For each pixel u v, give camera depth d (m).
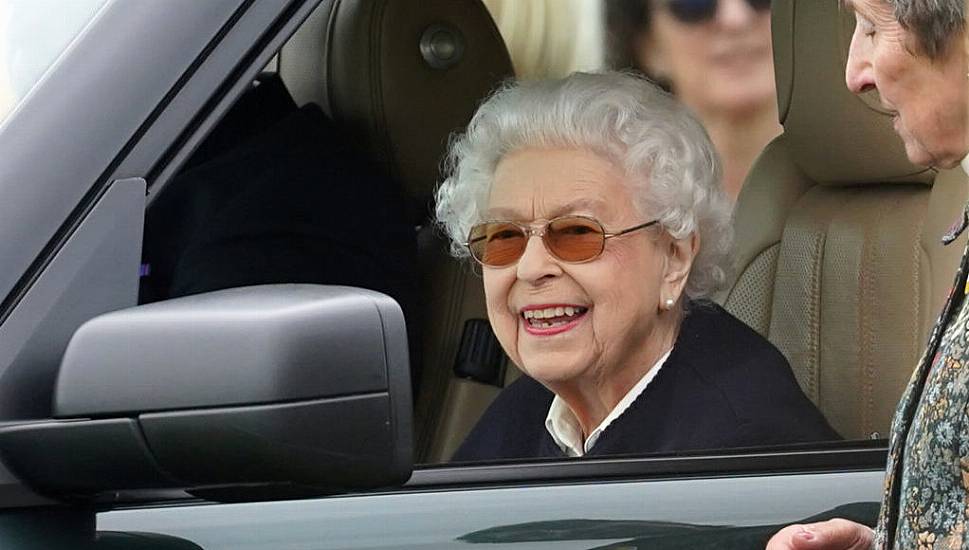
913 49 7.19
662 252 9.21
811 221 10.03
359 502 7.49
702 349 9.14
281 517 7.35
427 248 9.80
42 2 7.10
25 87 6.95
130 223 6.79
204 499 7.14
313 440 6.10
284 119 9.39
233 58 6.95
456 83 9.68
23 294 6.67
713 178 9.41
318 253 9.29
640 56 9.44
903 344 9.72
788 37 9.64
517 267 9.16
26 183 6.75
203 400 6.12
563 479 7.79
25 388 6.61
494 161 9.27
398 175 9.71
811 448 8.20
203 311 6.23
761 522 7.64
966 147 7.33
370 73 9.53
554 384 9.14
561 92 9.12
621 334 9.08
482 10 9.62
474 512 7.55
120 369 6.25
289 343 6.06
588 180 9.06
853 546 7.51
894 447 6.68
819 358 9.92
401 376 6.18
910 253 9.77
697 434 8.85
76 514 7.09
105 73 6.88
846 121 9.80
